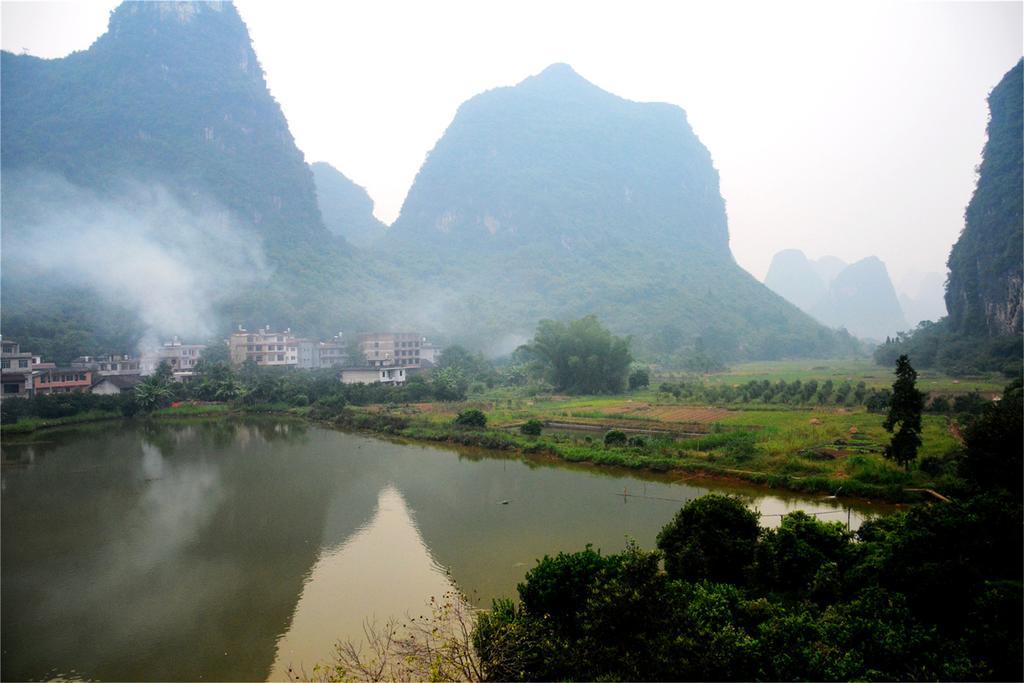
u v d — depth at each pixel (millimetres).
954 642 13109
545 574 15375
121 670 16500
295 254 161250
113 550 25328
